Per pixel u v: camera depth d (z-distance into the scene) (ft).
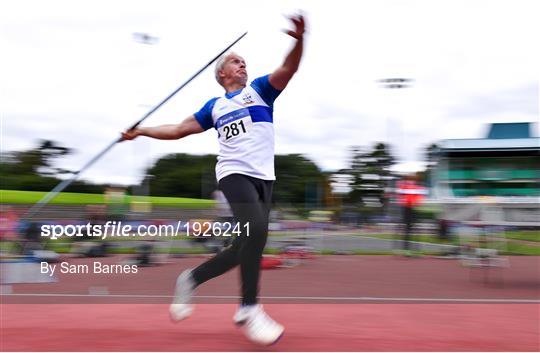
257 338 9.02
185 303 9.82
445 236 24.73
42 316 11.18
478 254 18.06
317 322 10.93
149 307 11.96
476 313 11.74
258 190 9.62
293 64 9.15
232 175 9.46
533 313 11.75
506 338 9.66
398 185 27.25
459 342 9.41
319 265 20.75
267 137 9.61
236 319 9.43
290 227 24.39
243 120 9.50
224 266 9.73
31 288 13.43
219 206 13.43
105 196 18.75
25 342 9.38
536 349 8.97
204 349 9.05
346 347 9.14
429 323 10.82
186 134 10.41
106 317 11.18
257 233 9.41
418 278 17.37
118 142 11.41
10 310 11.78
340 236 27.07
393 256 24.75
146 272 13.98
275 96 9.68
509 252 23.54
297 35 8.79
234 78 10.07
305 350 9.00
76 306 11.96
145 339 9.62
